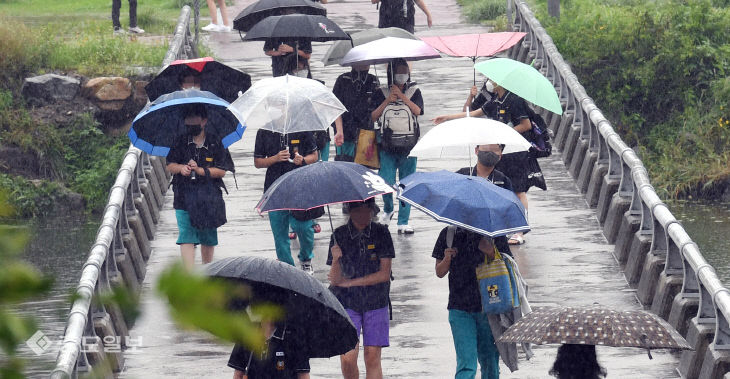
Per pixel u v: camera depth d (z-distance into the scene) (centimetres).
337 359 3550
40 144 8581
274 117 3859
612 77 9119
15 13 11919
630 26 9088
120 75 8856
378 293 2859
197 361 3459
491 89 4753
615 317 1959
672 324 3538
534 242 4756
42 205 8188
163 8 12138
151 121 3800
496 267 2720
